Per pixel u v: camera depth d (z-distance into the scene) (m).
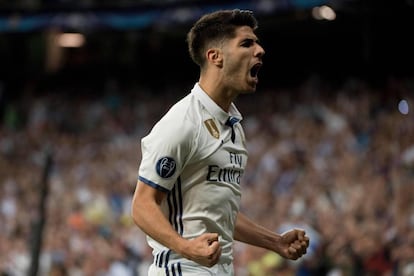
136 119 23.14
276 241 5.23
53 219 17.11
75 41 27.34
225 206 4.81
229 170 4.83
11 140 23.91
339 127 17.33
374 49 20.28
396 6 17.86
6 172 21.67
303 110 19.11
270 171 16.62
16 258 15.57
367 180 14.25
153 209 4.60
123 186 18.08
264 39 23.16
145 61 26.44
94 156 21.28
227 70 4.82
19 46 27.95
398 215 12.28
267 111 19.86
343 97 18.86
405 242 11.19
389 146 15.38
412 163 14.41
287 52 23.14
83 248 15.23
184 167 4.73
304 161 16.50
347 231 12.15
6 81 27.78
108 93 25.27
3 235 17.11
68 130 24.06
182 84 25.34
